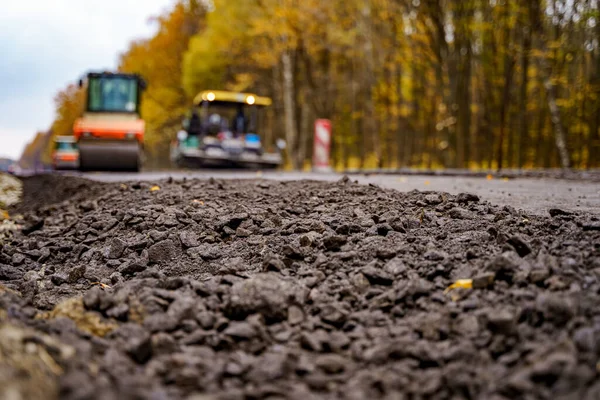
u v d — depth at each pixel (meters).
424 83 27.03
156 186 7.83
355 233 4.60
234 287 3.41
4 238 6.57
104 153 16.86
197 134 22.47
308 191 6.56
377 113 30.02
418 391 2.46
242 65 36.34
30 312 3.29
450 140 24.94
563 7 22.08
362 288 3.53
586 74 26.08
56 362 2.39
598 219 4.40
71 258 5.54
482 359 2.65
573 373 2.31
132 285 3.80
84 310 3.28
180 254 4.95
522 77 24.36
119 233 5.77
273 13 28.81
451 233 4.38
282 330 3.14
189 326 3.14
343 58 32.41
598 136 27.67
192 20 47.38
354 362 2.79
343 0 27.56
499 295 3.12
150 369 2.63
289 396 2.45
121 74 18.66
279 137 38.28
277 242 4.72
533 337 2.70
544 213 5.15
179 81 46.28
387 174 13.14
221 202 6.31
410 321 3.08
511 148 29.30
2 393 1.97
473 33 24.94
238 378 2.63
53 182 11.67
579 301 2.83
